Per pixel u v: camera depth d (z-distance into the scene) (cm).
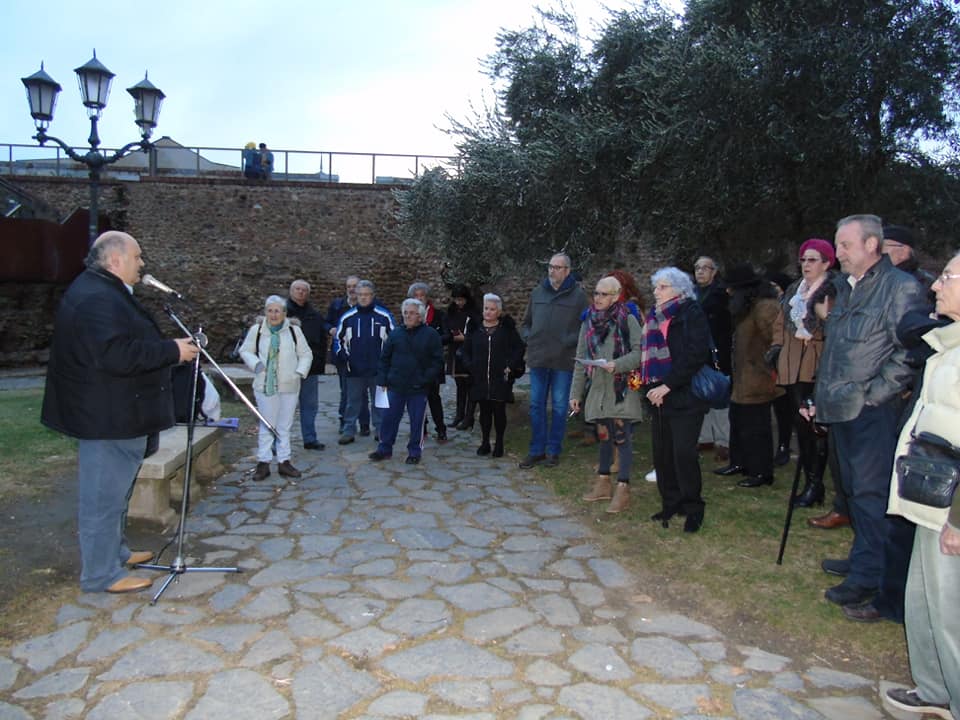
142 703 263
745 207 722
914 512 249
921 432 255
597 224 827
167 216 1762
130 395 346
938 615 248
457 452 705
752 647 315
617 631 328
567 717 259
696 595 366
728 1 694
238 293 1788
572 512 508
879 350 330
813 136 626
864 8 628
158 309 1761
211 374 980
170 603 347
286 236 1805
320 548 428
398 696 271
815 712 266
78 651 300
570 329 628
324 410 961
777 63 623
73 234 1605
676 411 442
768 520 473
